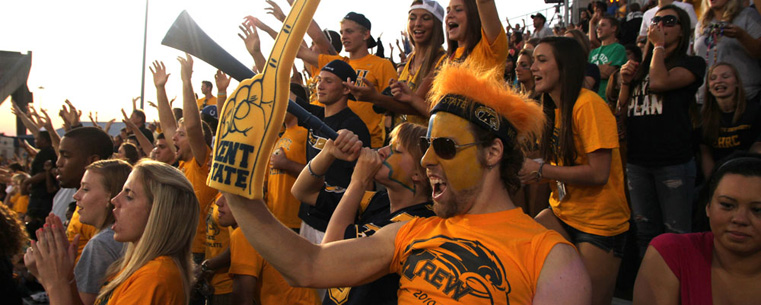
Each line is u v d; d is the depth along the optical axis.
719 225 1.76
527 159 2.71
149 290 2.07
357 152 2.24
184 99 3.75
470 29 3.29
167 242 2.22
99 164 2.76
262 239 1.47
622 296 3.73
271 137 1.24
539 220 2.97
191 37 1.40
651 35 3.62
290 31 1.23
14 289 2.65
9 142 18.77
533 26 9.68
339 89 3.62
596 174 2.64
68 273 2.20
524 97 1.63
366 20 4.60
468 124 1.53
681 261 1.91
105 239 2.56
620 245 2.77
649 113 3.64
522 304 1.38
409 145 2.22
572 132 2.74
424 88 3.46
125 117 5.90
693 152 3.92
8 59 10.98
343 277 1.61
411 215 2.13
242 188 1.25
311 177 2.52
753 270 1.76
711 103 3.85
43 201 6.83
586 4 11.41
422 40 3.85
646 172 3.68
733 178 1.74
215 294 3.46
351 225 2.12
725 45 4.55
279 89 1.23
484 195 1.56
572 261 1.40
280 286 3.33
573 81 2.73
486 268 1.42
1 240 2.59
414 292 1.52
